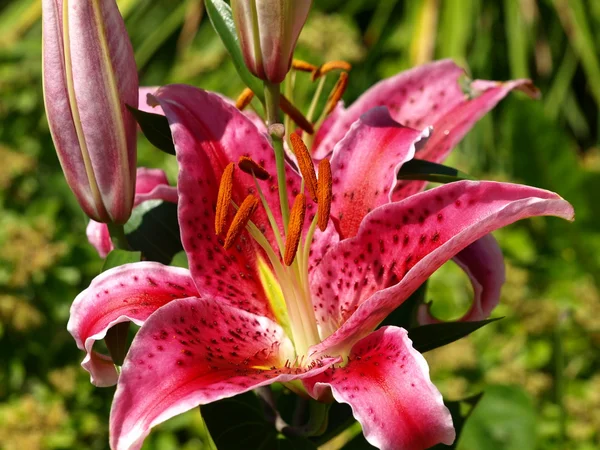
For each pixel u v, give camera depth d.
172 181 0.80
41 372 0.98
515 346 1.01
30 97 1.25
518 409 0.74
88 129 0.49
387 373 0.45
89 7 0.48
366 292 0.50
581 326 1.01
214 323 0.48
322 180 0.48
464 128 0.55
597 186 1.20
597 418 0.91
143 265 0.49
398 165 0.50
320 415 0.51
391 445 0.43
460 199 0.47
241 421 0.52
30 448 0.88
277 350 0.50
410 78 0.57
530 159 1.23
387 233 0.49
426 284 0.56
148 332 0.46
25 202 1.10
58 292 0.98
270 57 0.47
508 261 1.08
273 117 0.49
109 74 0.49
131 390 0.44
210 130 0.50
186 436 1.05
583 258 1.21
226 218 0.48
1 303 0.92
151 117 0.50
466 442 0.73
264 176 0.49
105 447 0.97
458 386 0.92
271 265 0.51
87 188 0.50
